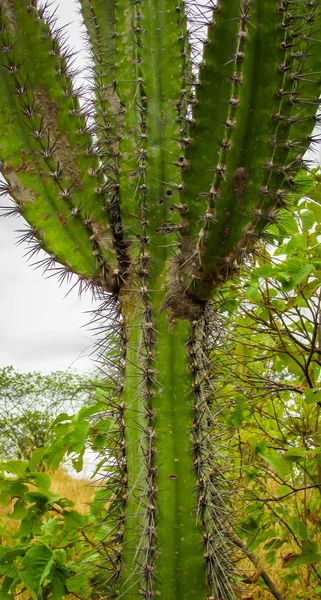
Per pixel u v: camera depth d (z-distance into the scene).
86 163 1.45
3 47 1.45
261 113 1.28
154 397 1.36
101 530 1.57
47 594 1.46
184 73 1.48
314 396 1.63
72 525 1.55
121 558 1.33
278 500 1.66
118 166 1.47
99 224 1.44
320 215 1.78
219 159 1.29
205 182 1.34
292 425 1.97
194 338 1.38
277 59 1.27
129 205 1.45
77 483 2.74
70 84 1.47
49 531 1.53
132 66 1.50
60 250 1.43
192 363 1.37
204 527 1.31
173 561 1.30
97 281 1.44
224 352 1.55
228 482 1.40
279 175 1.32
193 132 1.33
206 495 1.33
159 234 1.42
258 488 1.86
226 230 1.31
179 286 1.38
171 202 1.44
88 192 1.44
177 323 1.38
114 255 1.43
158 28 1.49
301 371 1.89
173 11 1.49
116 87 1.51
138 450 1.34
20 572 1.39
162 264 1.41
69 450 1.62
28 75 1.45
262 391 1.89
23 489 1.57
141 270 1.40
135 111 1.48
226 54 1.30
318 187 1.72
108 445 1.50
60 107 1.46
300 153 1.46
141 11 1.49
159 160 1.45
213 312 1.45
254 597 1.84
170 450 1.33
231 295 1.84
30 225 1.44
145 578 1.30
